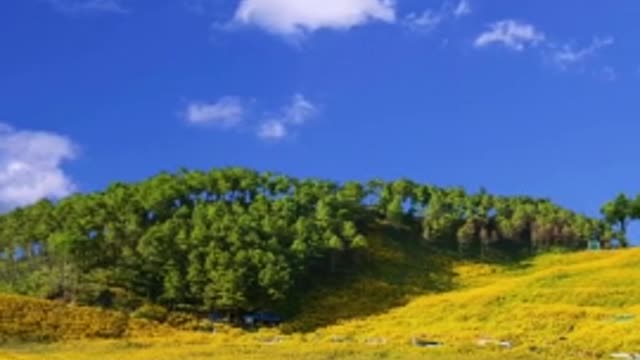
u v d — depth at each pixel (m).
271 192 158.25
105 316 103.94
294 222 147.50
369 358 72.88
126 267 127.38
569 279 125.88
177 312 120.25
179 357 74.62
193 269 123.31
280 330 114.88
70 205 140.00
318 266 143.75
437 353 76.31
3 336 89.25
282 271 125.25
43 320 96.81
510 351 77.31
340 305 128.12
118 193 143.88
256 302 124.38
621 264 135.12
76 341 91.00
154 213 142.62
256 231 137.12
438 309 115.75
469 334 94.88
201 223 135.25
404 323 111.31
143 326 104.00
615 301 109.94
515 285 125.19
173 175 156.25
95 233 130.75
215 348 82.06
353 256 148.38
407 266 149.75
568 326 95.19
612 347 80.75
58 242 123.69
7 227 137.62
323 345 83.12
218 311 123.44
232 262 124.44
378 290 135.25
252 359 71.88
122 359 72.69
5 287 125.38
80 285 123.00
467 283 141.88
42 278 126.00
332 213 153.38
